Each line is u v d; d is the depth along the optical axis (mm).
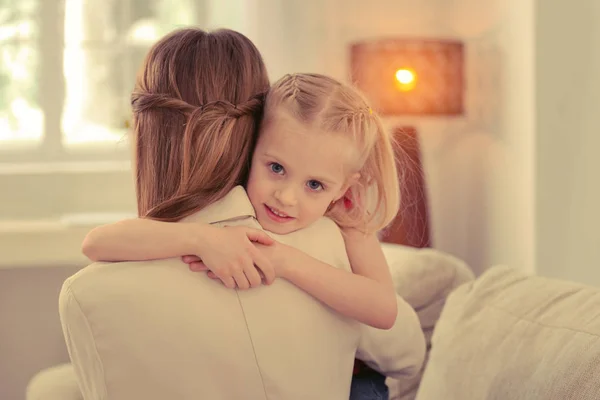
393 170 1120
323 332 1038
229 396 964
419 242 2836
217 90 1033
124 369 931
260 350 979
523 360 1097
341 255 1108
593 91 2602
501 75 3014
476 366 1176
